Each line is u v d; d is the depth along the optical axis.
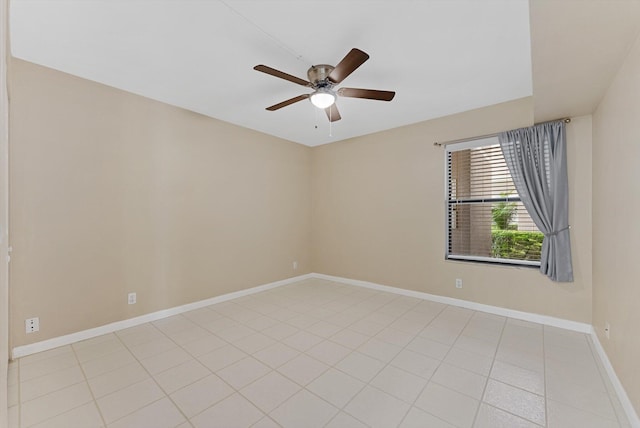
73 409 1.75
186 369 2.17
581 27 1.48
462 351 2.42
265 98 3.09
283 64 2.41
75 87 2.61
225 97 3.07
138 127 3.01
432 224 3.71
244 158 4.06
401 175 4.00
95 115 2.73
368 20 1.88
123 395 1.88
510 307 3.14
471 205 3.46
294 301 3.77
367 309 3.44
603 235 2.30
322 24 1.92
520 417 1.68
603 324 2.27
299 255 4.92
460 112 3.45
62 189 2.54
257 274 4.22
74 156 2.61
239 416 1.70
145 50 2.22
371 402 1.82
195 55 2.29
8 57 1.97
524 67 2.45
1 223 0.75
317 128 4.12
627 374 1.70
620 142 1.89
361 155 4.46
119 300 2.87
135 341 2.62
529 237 3.08
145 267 3.06
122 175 2.90
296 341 2.62
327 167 4.93
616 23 1.45
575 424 1.62
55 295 2.50
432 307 3.49
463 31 1.98
